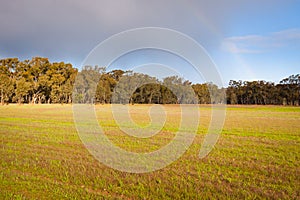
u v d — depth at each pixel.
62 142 10.93
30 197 5.17
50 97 67.31
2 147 9.81
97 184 5.98
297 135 14.28
